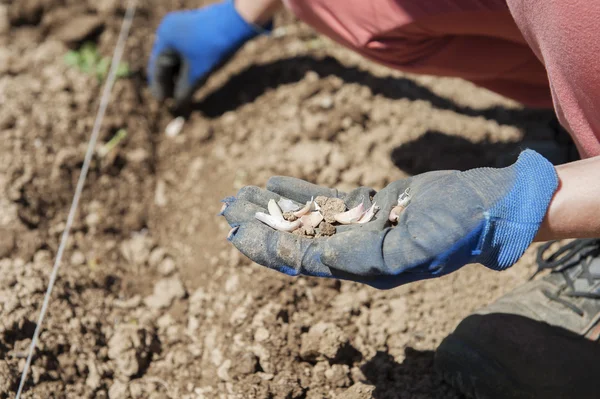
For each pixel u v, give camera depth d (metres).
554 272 0.91
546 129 1.17
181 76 1.18
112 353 0.94
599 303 0.87
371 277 0.72
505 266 0.73
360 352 0.93
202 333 0.97
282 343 0.92
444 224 0.70
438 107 1.20
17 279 0.96
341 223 0.77
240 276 0.99
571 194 0.72
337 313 0.96
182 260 1.05
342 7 0.93
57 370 0.91
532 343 0.85
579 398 0.84
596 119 0.76
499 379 0.85
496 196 0.71
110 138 1.16
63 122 1.15
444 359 0.88
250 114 1.20
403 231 0.71
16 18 1.29
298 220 0.76
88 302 0.99
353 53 1.26
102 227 1.08
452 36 0.94
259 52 1.29
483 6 0.87
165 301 1.00
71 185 1.11
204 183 1.13
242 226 0.75
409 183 0.77
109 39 1.27
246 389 0.89
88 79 1.22
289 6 0.99
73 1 1.31
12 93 1.17
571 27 0.71
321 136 1.14
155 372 0.94
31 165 1.09
